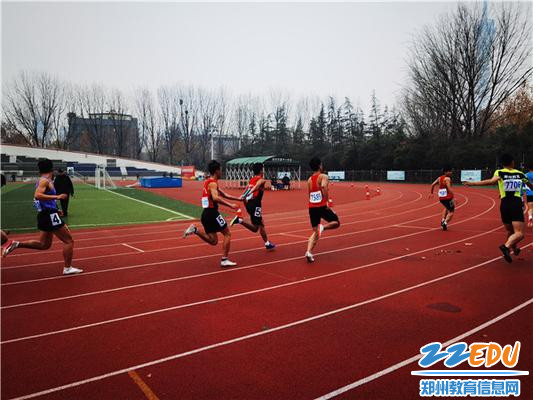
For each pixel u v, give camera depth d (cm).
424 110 4575
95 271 710
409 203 2083
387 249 870
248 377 337
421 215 1528
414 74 4334
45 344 409
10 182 4344
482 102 4056
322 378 334
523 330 423
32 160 5497
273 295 558
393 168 4884
